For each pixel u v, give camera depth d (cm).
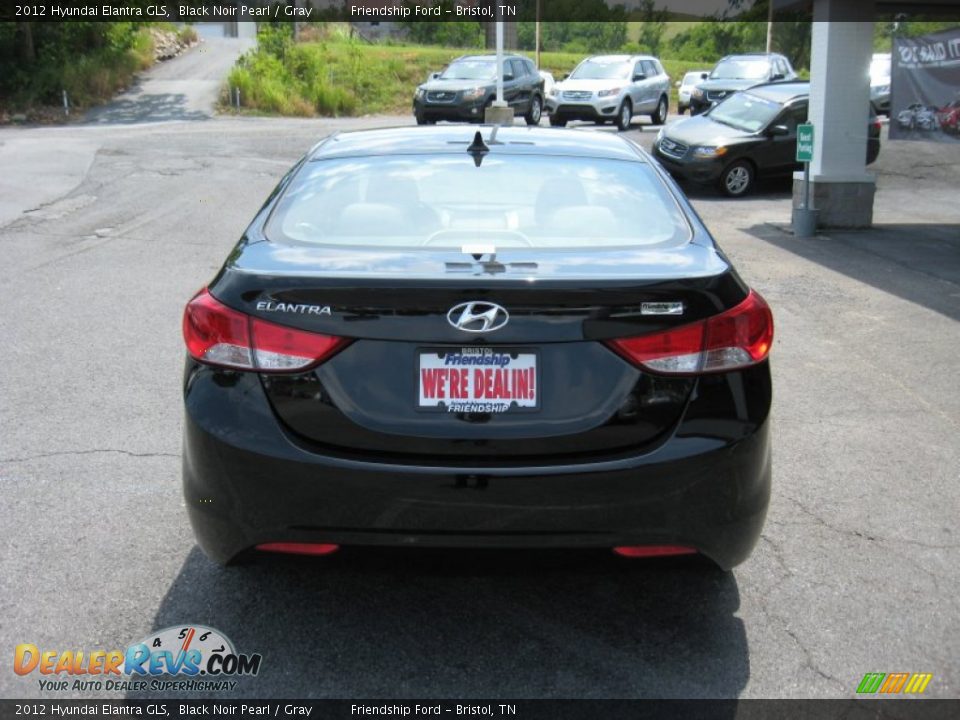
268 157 1739
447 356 280
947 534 401
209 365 293
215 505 291
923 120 1304
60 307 755
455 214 348
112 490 428
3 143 1895
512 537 280
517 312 279
